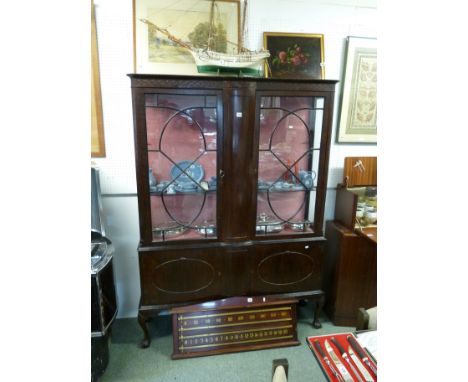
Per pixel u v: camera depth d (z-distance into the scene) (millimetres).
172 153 1711
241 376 1646
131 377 1636
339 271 2002
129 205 1959
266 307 1853
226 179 1660
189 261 1723
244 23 1828
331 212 2252
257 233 1812
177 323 1771
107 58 1751
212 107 1613
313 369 1696
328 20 1943
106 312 1610
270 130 1738
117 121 1833
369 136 2170
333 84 1647
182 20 1768
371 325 1212
